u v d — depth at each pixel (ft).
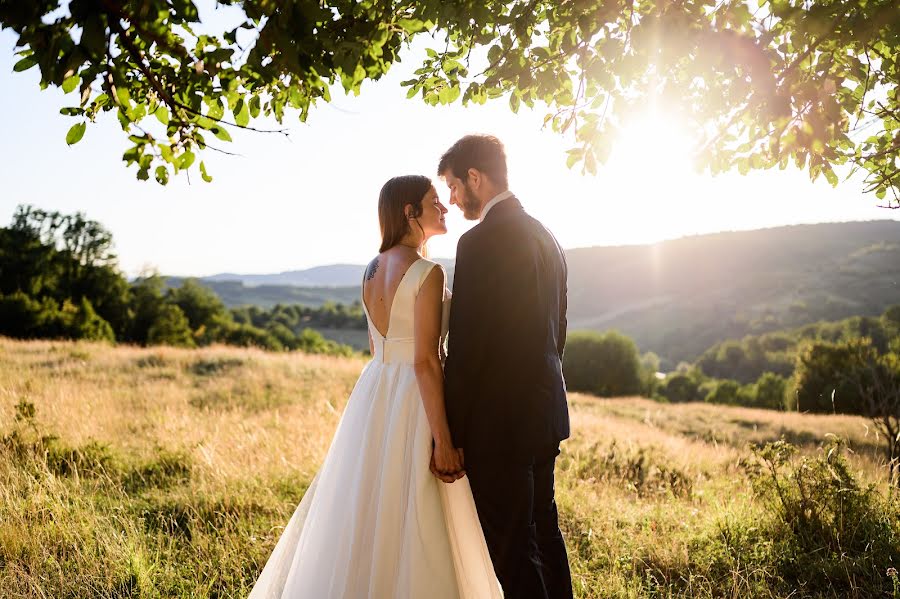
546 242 8.20
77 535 12.36
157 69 7.45
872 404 19.90
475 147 8.20
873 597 10.69
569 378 134.10
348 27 7.78
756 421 56.59
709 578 11.61
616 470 21.13
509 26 9.20
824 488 13.73
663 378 169.07
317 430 24.91
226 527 13.34
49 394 28.19
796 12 8.64
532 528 7.80
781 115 9.11
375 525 8.06
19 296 122.01
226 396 36.29
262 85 7.63
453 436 7.79
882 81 11.18
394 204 8.73
